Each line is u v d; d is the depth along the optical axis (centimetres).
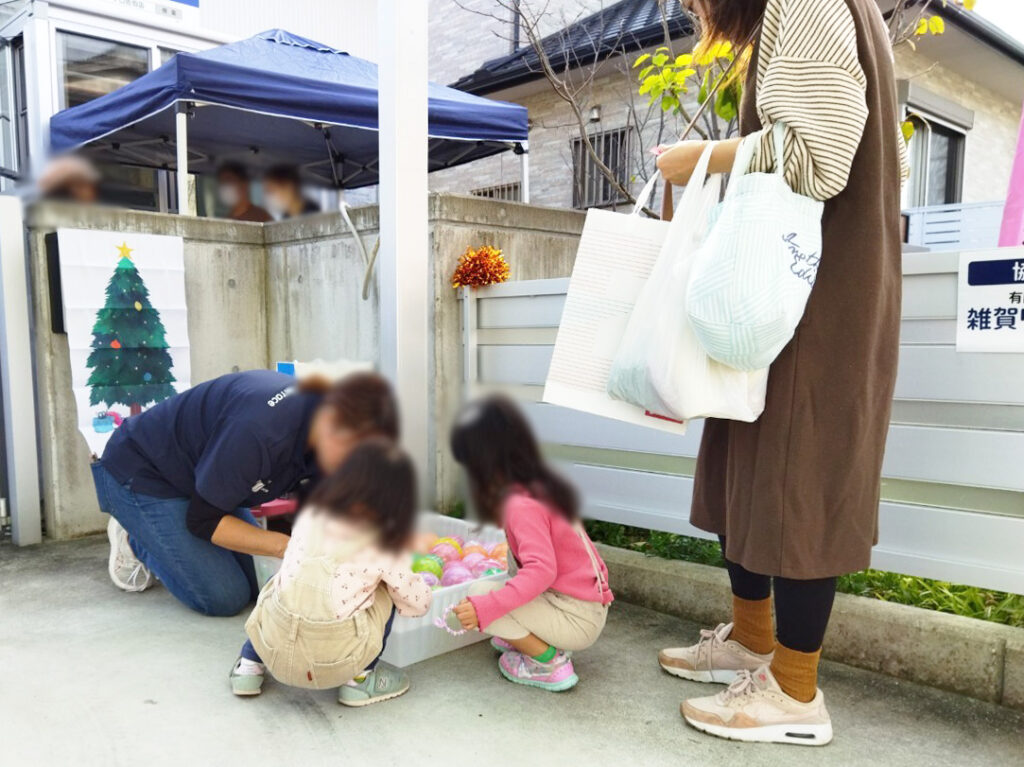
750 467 173
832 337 164
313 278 404
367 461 188
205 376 405
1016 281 210
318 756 179
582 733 190
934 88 680
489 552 274
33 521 347
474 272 342
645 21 582
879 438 172
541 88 735
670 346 165
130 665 226
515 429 217
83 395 343
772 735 184
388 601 202
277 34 579
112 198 369
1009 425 216
